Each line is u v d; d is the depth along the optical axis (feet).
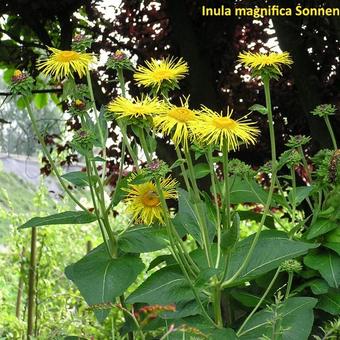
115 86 13.93
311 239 7.62
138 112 6.13
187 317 6.74
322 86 12.74
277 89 13.99
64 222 7.16
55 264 13.44
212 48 13.65
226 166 6.33
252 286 7.98
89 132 6.88
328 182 7.60
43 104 16.87
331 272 7.22
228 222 6.52
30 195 30.99
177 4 13.12
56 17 13.65
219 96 14.32
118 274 6.91
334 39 13.03
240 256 6.79
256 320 6.72
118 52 7.06
